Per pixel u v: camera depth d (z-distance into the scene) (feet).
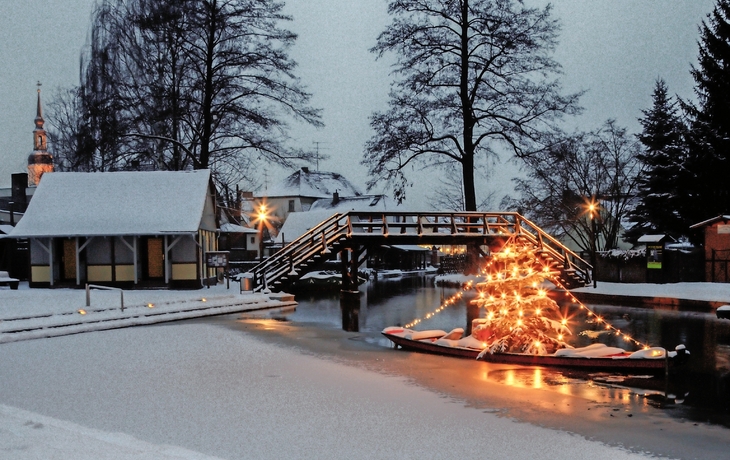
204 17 122.83
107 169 135.74
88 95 125.08
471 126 134.62
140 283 102.99
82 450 26.89
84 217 102.94
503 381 43.09
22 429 30.19
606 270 118.01
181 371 45.62
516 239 111.45
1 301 77.66
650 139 155.43
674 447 29.68
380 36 132.67
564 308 85.87
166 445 28.53
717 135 122.42
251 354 52.70
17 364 48.14
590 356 46.91
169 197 105.19
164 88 122.01
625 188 173.27
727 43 126.00
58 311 68.64
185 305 82.02
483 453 28.60
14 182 178.91
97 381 42.22
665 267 106.83
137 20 120.98
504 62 131.03
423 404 36.88
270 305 92.22
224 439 30.22
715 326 67.05
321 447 29.19
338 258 210.59
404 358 51.67
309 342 59.47
